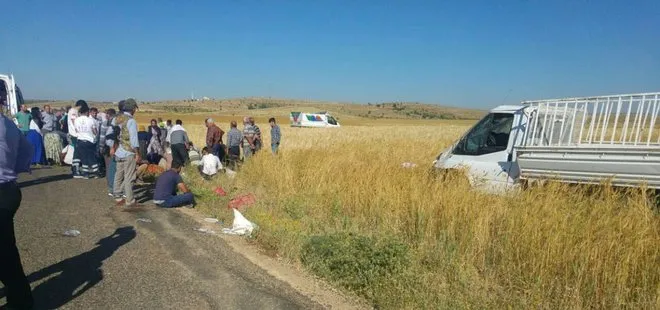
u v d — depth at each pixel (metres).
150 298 4.68
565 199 6.55
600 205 6.23
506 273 5.33
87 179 12.43
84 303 4.50
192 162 14.52
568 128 8.64
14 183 4.18
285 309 4.63
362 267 5.45
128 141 9.29
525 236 5.59
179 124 13.68
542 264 5.11
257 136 15.59
